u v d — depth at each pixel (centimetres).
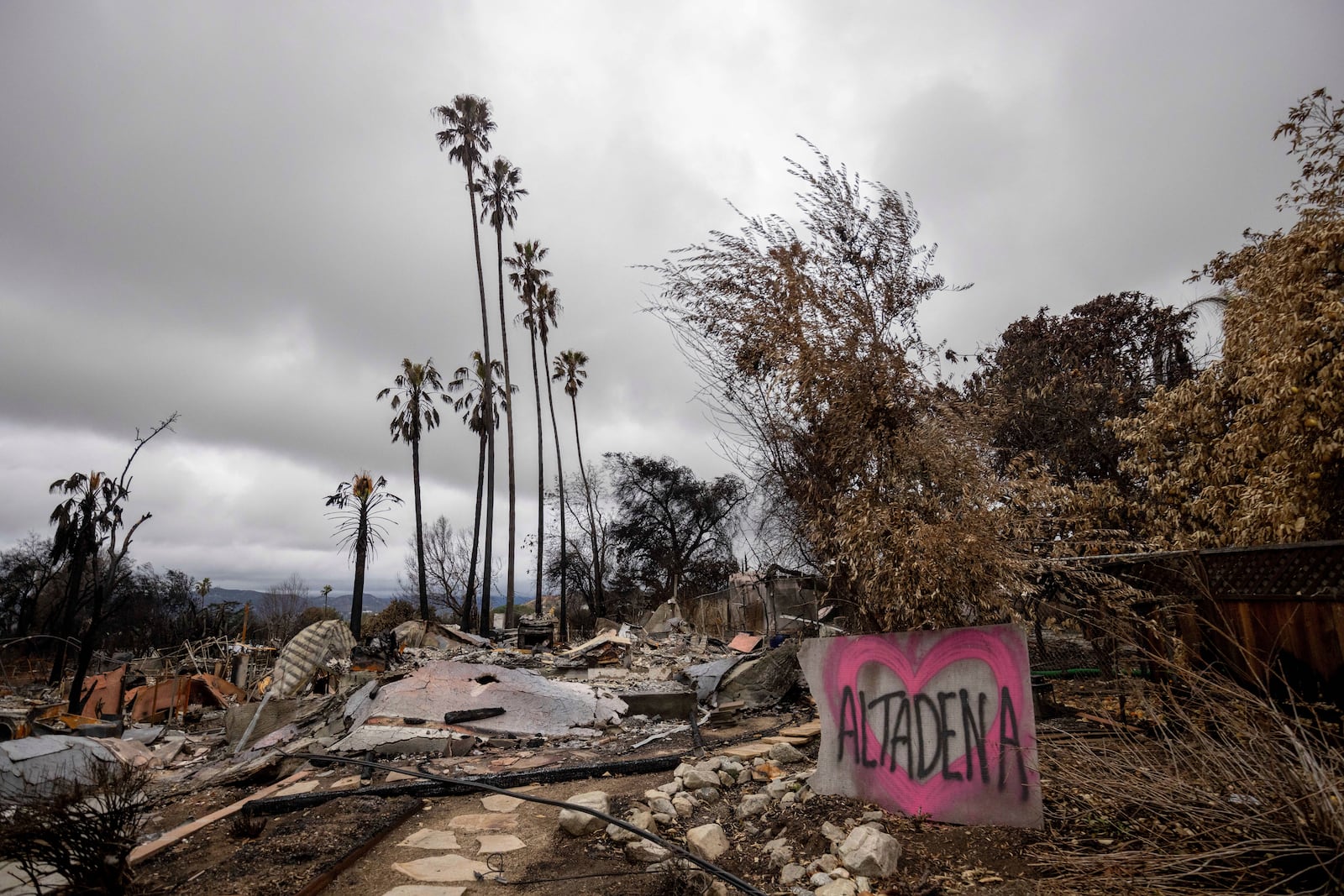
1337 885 308
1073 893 349
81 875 398
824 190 752
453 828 575
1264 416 905
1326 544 520
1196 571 605
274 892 443
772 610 1625
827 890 384
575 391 4597
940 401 687
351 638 1169
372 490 2912
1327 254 843
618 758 786
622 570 4406
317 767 804
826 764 539
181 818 641
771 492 783
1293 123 936
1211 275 1158
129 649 2436
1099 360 2011
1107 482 1156
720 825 525
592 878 461
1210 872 340
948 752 473
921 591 603
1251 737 376
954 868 398
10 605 2938
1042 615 750
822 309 695
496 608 4247
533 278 4253
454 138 3888
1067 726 584
